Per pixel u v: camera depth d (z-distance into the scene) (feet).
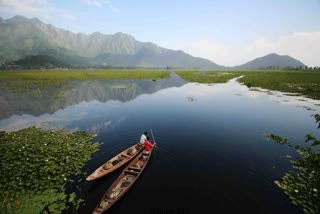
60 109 88.84
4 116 77.25
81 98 116.06
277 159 40.63
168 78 278.46
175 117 73.15
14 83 183.11
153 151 45.01
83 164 38.06
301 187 30.27
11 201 27.50
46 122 68.80
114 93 135.54
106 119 71.82
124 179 33.04
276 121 67.41
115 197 28.09
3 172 34.14
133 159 39.11
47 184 31.50
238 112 79.71
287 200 28.50
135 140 51.21
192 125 63.52
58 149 43.57
